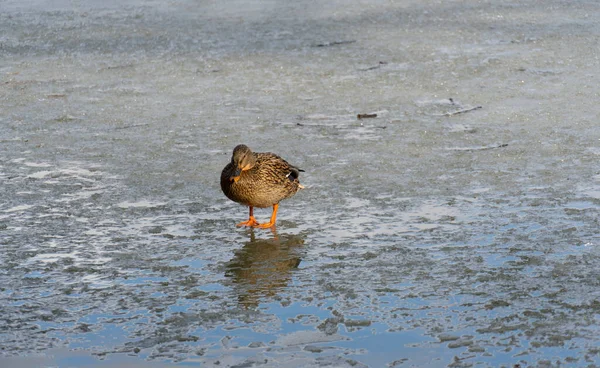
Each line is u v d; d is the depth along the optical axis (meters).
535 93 18.61
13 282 9.35
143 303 8.82
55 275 9.54
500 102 17.91
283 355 7.71
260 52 23.77
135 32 27.31
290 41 25.22
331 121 16.67
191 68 21.97
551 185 12.48
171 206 11.96
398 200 12.02
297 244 10.47
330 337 8.03
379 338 7.99
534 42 24.34
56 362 7.64
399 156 14.23
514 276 9.29
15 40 26.38
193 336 8.10
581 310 8.41
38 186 12.84
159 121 16.86
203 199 12.26
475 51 23.30
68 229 11.03
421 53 23.19
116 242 10.57
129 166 13.87
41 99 18.92
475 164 13.68
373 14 29.56
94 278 9.48
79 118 17.19
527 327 8.10
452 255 9.95
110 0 34.31
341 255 10.06
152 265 9.84
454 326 8.19
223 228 11.10
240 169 10.69
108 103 18.48
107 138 15.64
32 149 14.95
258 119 16.89
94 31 27.64
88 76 21.33
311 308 8.66
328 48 24.12
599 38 24.58
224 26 28.02
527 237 10.45
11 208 11.87
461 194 12.21
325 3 32.16
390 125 16.30
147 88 19.88
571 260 9.69
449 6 30.95
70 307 8.74
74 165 13.97
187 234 10.88
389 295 8.91
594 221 10.95
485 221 11.07
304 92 19.19
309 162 13.97
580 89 18.81
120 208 11.86
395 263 9.76
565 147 14.46
